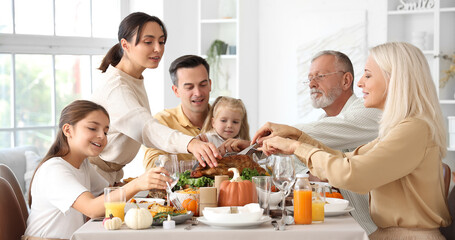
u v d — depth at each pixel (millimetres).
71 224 2463
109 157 3117
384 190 2297
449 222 2357
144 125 2822
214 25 5828
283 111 5801
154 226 2037
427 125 2215
